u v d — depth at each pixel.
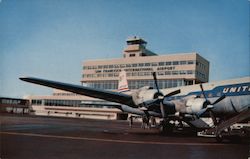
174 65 50.97
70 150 9.40
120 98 18.34
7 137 12.32
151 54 70.19
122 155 8.81
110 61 59.38
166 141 13.62
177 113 17.25
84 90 17.47
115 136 15.55
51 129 19.14
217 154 9.65
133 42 67.75
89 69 61.91
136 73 55.56
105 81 59.66
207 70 53.97
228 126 13.95
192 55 49.19
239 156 9.33
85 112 64.50
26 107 71.50
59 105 68.00
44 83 15.91
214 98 18.02
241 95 16.47
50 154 8.45
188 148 11.12
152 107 17.45
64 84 16.42
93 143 11.66
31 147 9.65
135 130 22.11
